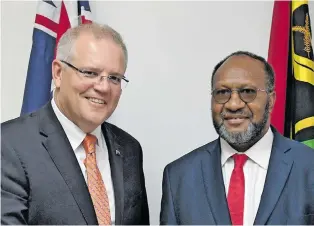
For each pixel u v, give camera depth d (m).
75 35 1.21
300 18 1.70
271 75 1.32
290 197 1.19
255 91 1.27
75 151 1.24
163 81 2.00
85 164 1.23
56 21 1.76
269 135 1.32
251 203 1.23
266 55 2.01
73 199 1.14
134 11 2.00
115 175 1.28
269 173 1.23
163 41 2.00
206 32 2.01
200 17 2.02
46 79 1.71
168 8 2.01
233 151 1.31
